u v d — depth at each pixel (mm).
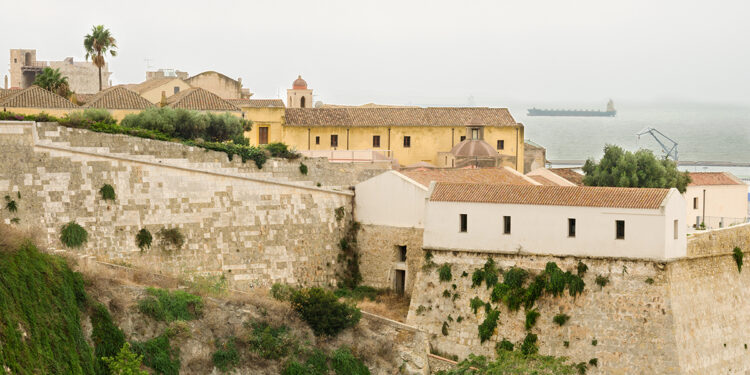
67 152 87062
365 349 88562
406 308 97375
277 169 103938
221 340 83250
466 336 90188
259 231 97500
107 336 76750
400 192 100875
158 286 85312
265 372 83625
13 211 83812
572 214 87125
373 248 103125
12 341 67750
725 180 144625
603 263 86062
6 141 84062
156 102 155125
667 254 84312
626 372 84250
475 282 90438
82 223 87312
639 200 85250
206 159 97688
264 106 139625
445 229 92438
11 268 71938
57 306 74000
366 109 147625
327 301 88188
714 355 88812
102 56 148000
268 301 87625
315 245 101375
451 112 149375
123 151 91625
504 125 147500
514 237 89500
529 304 87875
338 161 125625
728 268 92750
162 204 91938
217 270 94562
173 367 79438
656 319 83938
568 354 86000
